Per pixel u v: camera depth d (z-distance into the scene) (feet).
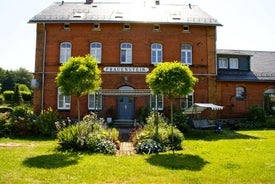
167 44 78.23
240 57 86.17
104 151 37.55
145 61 77.15
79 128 40.55
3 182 23.11
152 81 39.86
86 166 28.89
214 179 24.62
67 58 77.05
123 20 75.77
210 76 78.23
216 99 78.13
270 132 61.36
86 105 75.36
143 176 25.61
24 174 25.62
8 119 57.62
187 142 47.16
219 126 61.26
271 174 26.17
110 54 76.84
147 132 43.11
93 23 77.00
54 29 76.95
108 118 72.54
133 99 77.30
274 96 83.15
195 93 77.36
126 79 75.82
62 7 83.76
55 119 56.59
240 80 79.30
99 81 45.65
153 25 78.33
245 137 53.67
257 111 75.46
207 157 34.12
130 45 78.33
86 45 76.84
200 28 79.36
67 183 23.13
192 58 78.38
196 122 61.67
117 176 25.43
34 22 74.95
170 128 44.19
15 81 322.34
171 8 86.69
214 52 78.89
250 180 24.43
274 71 86.69
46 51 76.23
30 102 166.81
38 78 75.46
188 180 24.17
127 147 42.91
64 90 43.11
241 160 32.17
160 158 33.53
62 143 39.52
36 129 55.47
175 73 38.65
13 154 34.91
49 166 28.78
